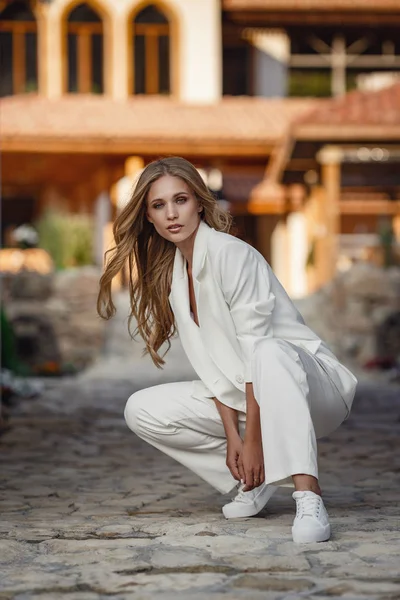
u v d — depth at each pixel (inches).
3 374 474.3
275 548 144.7
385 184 911.0
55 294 796.0
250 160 942.4
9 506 191.0
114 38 989.2
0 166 904.9
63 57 987.3
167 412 171.6
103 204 911.7
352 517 172.2
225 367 163.9
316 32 1013.8
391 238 738.8
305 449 151.2
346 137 775.1
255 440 159.2
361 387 552.1
